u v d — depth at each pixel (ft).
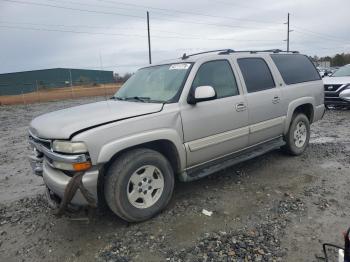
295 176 16.22
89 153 10.53
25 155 24.73
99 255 10.37
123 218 11.71
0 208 14.52
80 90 128.26
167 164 12.64
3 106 79.66
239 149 15.71
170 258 9.96
